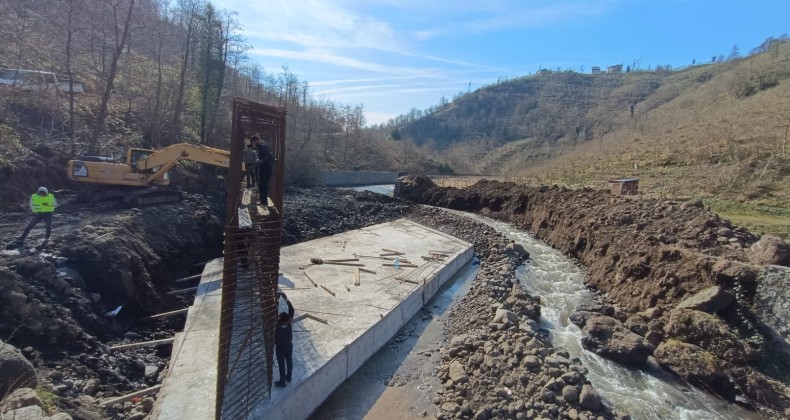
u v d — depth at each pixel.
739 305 11.53
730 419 9.26
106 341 9.95
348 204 31.52
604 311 13.84
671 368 10.95
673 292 13.27
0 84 20.08
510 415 8.52
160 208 16.75
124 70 30.69
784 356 10.48
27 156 16.80
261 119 9.45
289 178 39.62
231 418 6.88
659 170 33.34
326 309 12.08
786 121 32.41
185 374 8.45
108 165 16.36
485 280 16.97
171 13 40.16
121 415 7.58
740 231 15.84
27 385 6.69
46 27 28.52
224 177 27.78
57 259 10.71
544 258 21.31
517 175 52.97
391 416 8.79
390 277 15.35
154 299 12.17
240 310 8.78
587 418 8.43
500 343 11.18
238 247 8.31
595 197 24.64
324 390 9.15
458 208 36.53
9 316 8.27
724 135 33.94
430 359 11.14
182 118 31.73
